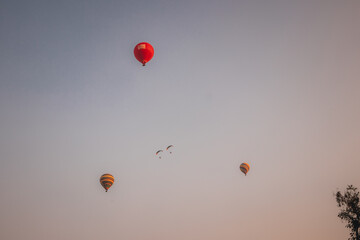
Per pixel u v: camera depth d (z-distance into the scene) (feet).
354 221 51.06
